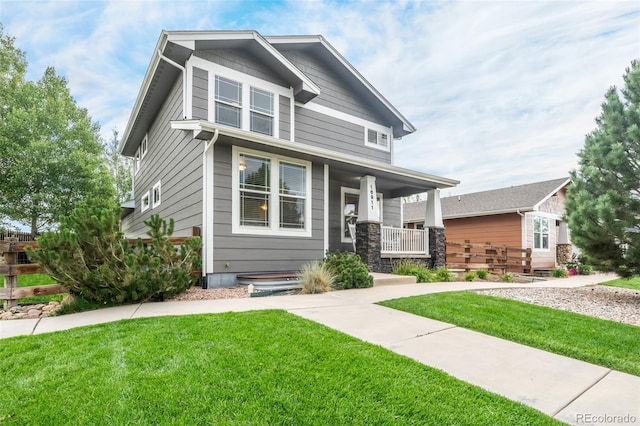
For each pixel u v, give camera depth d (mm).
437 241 10633
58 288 5129
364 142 11203
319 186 8531
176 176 8672
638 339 3824
